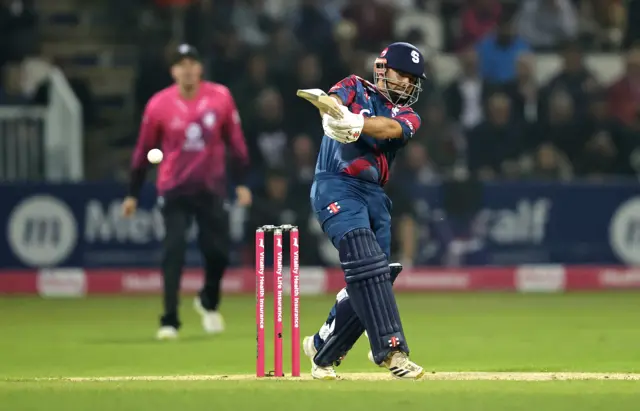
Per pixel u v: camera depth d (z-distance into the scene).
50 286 56.12
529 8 67.81
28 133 58.53
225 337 37.91
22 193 56.12
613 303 52.66
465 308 50.25
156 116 36.81
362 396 21.22
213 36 62.19
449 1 67.31
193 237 56.97
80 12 65.62
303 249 56.94
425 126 61.00
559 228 58.19
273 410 19.67
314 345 24.84
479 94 62.50
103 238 56.44
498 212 57.72
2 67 62.62
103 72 64.12
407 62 23.36
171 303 37.19
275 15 64.88
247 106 59.16
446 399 20.84
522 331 40.28
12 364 30.55
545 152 60.22
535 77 65.06
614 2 67.94
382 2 64.38
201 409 19.83
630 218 58.62
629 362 30.69
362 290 23.22
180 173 36.81
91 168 61.12
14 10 63.41
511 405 20.19
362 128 22.16
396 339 23.25
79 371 28.80
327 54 60.78
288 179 56.81
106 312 48.56
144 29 65.00
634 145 62.25
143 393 21.80
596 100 62.72
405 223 57.00
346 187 23.52
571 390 22.14
